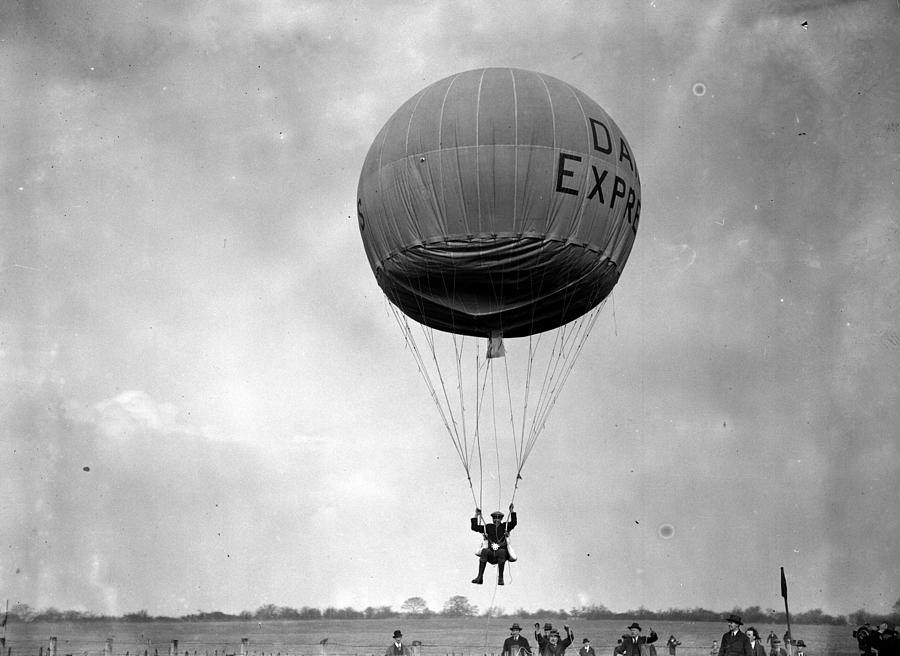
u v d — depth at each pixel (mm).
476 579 16438
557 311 19344
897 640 19594
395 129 17594
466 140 16609
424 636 73625
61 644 38188
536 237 16938
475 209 16750
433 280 18047
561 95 17391
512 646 21297
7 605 37875
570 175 16859
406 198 17172
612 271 18719
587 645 22109
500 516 16750
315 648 56469
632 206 18391
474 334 20453
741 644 16828
